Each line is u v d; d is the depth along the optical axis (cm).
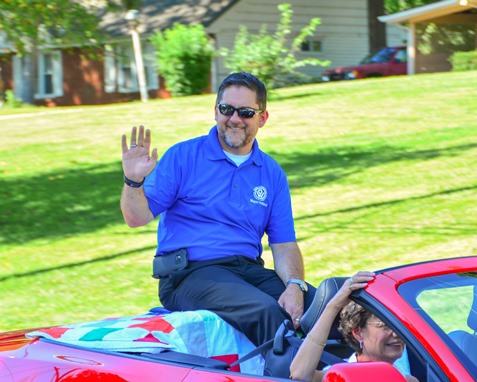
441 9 3266
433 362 328
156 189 517
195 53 2861
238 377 368
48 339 442
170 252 523
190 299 499
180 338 440
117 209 1295
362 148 1577
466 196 1181
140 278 937
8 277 978
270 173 546
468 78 2317
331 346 434
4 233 1201
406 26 3478
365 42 3938
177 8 3600
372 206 1174
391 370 313
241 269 523
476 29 3472
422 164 1407
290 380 360
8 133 2020
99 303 854
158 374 380
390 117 1856
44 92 3975
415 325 339
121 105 2392
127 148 500
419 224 1065
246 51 2492
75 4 2870
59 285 931
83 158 1680
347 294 369
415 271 375
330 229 1074
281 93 2373
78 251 1079
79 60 3841
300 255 553
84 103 3850
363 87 2336
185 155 528
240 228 529
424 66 3425
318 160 1509
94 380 381
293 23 3703
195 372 379
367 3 3922
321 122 1859
